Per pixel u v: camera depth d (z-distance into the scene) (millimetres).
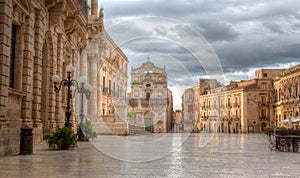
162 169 9531
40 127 19203
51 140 16297
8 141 13953
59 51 23609
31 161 11289
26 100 17016
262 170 9648
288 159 13062
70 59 27172
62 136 16375
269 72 89000
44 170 9109
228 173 8953
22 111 16953
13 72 16469
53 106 22516
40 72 19297
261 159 12922
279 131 18406
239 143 25984
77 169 9328
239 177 8289
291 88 70375
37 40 18891
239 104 85000
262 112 83938
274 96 82500
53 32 21922
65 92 25594
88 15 36406
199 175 8531
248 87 84375
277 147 18469
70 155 13430
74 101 25672
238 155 14586
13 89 15156
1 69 13727
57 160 11609
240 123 84312
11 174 8359
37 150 15820
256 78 85312
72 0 22812
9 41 14336
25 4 16656
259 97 83938
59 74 23562
